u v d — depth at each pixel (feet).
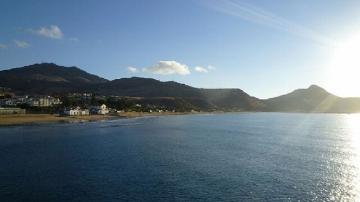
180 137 431.84
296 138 437.17
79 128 548.31
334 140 418.92
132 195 175.94
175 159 271.08
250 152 310.24
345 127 654.53
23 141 373.40
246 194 178.70
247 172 227.20
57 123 651.66
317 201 169.48
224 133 494.59
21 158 270.26
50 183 196.75
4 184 193.88
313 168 241.55
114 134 458.91
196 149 325.83
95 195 175.42
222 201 167.73
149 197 172.96
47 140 384.88
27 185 192.44
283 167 244.22
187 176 215.10
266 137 443.73
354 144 377.30
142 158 274.36
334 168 242.17
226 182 201.26
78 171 226.38
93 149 319.88
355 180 208.44
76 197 172.14
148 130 527.40
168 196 174.50
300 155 296.71
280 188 190.08
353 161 269.64
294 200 170.40
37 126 577.02
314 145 366.02
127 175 216.54
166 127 592.60
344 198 174.29
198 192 181.47
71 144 352.90
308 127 646.33
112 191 182.19
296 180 207.10
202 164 252.42
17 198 170.19
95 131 498.28
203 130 541.34
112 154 292.40
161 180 204.44
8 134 444.14
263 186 193.77
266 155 294.46
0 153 293.43
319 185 196.65
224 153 303.07
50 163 251.60
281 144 371.15
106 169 233.14
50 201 166.09
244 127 618.85
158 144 359.87
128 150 315.37
